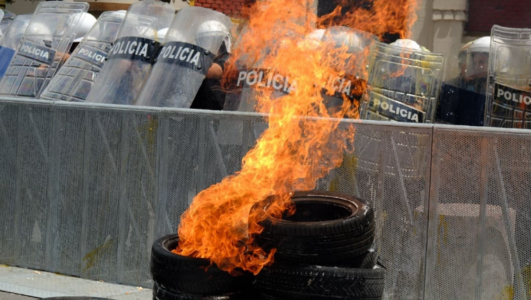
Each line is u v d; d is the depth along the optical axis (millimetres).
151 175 5664
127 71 6793
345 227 3932
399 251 4949
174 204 5574
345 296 3861
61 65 7879
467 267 4797
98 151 5883
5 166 6332
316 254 3900
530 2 12594
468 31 13000
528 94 6035
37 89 7742
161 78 6492
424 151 4852
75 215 6008
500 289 4723
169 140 5578
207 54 6566
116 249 5828
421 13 13094
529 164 4605
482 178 4727
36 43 7945
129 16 7074
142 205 5707
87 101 6852
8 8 15164
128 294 5508
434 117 6516
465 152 4762
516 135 4629
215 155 5418
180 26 6672
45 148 6133
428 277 4879
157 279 4082
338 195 4449
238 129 5348
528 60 6121
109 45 7574
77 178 5984
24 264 6293
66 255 6070
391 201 4945
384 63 6441
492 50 6188
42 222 6180
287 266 3922
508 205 4672
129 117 5734
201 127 5465
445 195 4824
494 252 4727
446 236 4828
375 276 3945
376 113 6344
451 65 7105
